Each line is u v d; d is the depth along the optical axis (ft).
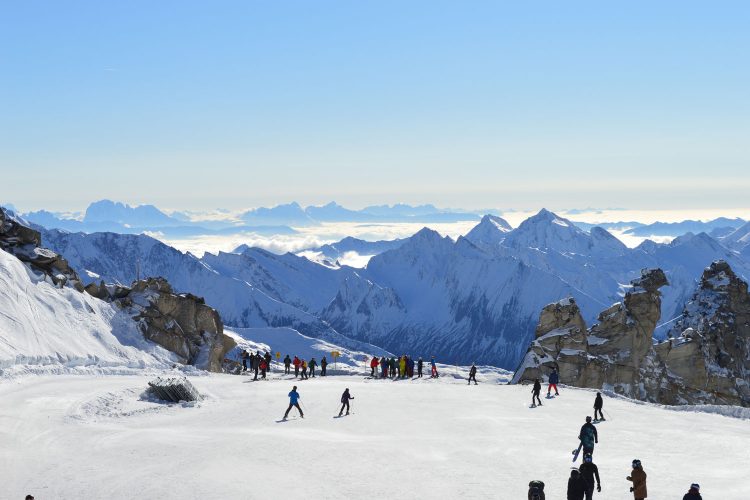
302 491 109.50
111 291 293.64
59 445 138.41
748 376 355.56
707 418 170.71
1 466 124.57
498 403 190.60
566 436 147.13
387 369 263.90
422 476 116.57
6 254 259.60
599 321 311.47
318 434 148.87
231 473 119.44
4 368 203.21
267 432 150.71
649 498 102.89
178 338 284.20
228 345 324.39
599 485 96.63
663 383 304.50
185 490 111.24
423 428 155.43
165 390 185.26
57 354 227.61
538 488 87.51
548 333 299.99
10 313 228.84
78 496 110.42
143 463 126.52
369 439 144.15
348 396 170.60
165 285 301.63
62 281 272.31
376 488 110.32
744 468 120.78
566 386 230.07
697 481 112.37
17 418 155.74
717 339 350.23
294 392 167.53
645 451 134.00
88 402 171.73
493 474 117.29
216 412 175.01
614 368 294.46
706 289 376.48
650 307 307.17
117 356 249.96
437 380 252.01
